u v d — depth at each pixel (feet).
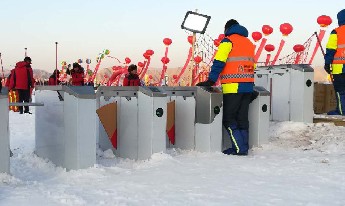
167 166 15.74
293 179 13.30
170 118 20.49
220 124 19.72
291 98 26.66
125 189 12.32
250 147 21.59
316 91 30.22
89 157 15.79
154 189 12.19
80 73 40.14
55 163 17.06
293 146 21.61
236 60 19.44
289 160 16.83
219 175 13.94
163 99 18.24
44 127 18.10
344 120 24.56
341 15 26.07
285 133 24.43
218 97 19.51
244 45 19.61
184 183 12.85
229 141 21.20
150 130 18.02
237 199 10.98
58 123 16.74
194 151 19.83
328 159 16.79
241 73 19.39
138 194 11.66
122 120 19.54
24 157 18.58
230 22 20.11
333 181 13.02
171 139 20.68
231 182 12.91
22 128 31.35
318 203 10.59
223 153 19.45
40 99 18.51
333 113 27.32
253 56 19.94
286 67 26.91
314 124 25.45
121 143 19.60
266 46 32.27
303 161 16.52
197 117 19.85
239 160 16.94
